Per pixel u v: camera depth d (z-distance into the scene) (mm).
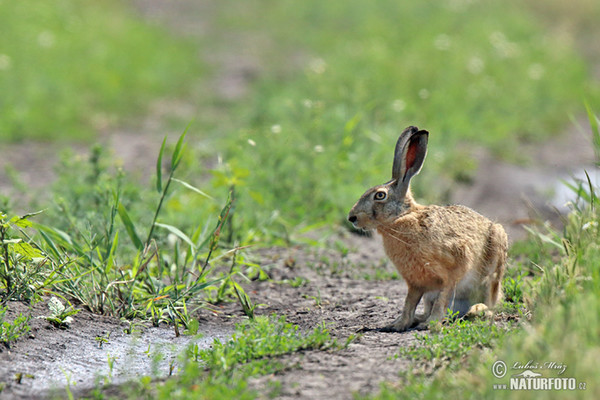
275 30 36719
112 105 24281
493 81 25750
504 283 9141
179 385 6254
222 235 11805
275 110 20297
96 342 7867
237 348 7027
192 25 37344
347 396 6059
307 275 10930
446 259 8078
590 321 5977
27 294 8477
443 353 6738
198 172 14266
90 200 11750
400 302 9484
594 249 7523
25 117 21609
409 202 8281
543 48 31594
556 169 18797
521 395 5441
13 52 27312
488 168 18422
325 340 7375
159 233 11266
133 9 39094
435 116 21547
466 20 35750
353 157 14703
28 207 13086
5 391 6512
